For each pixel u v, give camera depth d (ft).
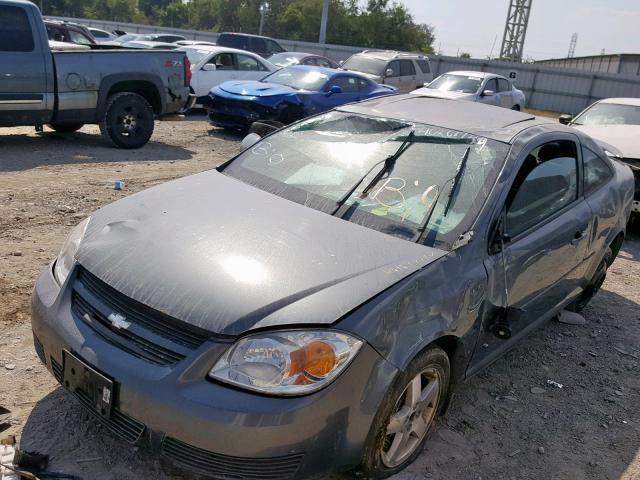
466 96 51.13
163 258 8.64
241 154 13.05
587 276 15.24
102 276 8.60
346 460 8.08
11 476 8.19
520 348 14.74
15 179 23.09
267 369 7.45
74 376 8.35
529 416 11.83
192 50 48.29
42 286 9.41
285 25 242.37
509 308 10.59
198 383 7.47
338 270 8.64
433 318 8.84
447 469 9.87
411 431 9.31
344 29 233.55
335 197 10.89
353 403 7.80
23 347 11.72
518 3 193.36
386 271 8.80
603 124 31.01
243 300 7.86
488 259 10.16
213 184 11.52
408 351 8.34
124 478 8.75
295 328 7.64
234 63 48.47
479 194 10.57
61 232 17.93
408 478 9.45
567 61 231.09
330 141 12.53
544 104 114.11
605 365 14.38
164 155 31.04
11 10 26.08
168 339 7.82
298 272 8.45
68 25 52.19
